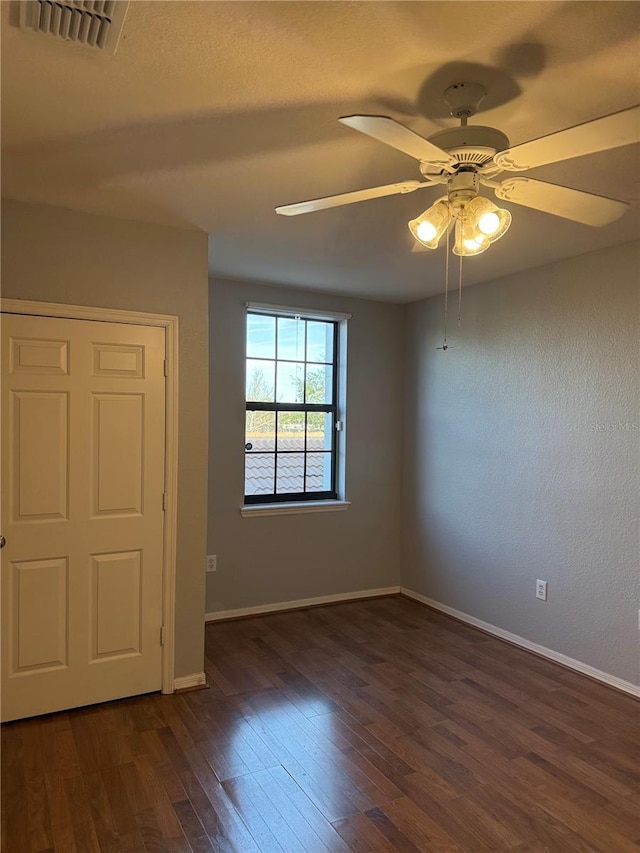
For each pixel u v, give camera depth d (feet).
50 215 9.10
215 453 13.89
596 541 10.97
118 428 9.65
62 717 9.21
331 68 5.47
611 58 5.30
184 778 7.70
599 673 10.85
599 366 10.94
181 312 10.08
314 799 7.31
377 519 16.16
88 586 9.49
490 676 10.99
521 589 12.53
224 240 10.68
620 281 10.60
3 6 4.60
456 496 14.42
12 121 6.49
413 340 16.07
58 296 9.16
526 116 6.33
